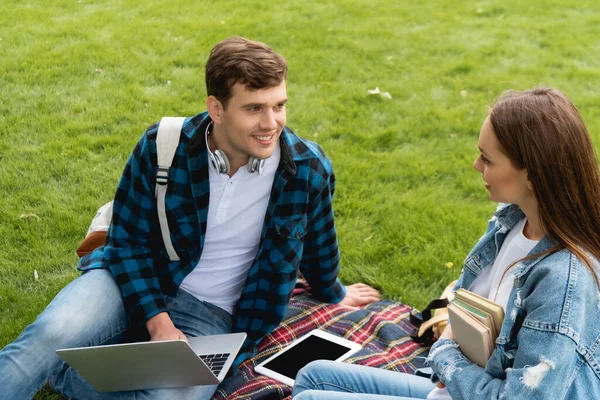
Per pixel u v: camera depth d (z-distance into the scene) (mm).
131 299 2934
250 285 3080
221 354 2887
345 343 3227
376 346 3311
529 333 1968
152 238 3018
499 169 2139
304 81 6711
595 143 5816
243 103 2609
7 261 3922
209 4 8719
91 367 2639
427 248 4246
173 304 3064
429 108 6328
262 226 2992
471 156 5535
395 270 4051
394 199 4848
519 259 2246
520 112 2061
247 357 3125
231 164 2867
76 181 4816
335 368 2568
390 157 5457
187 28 7785
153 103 5984
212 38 7523
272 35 7770
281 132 2914
